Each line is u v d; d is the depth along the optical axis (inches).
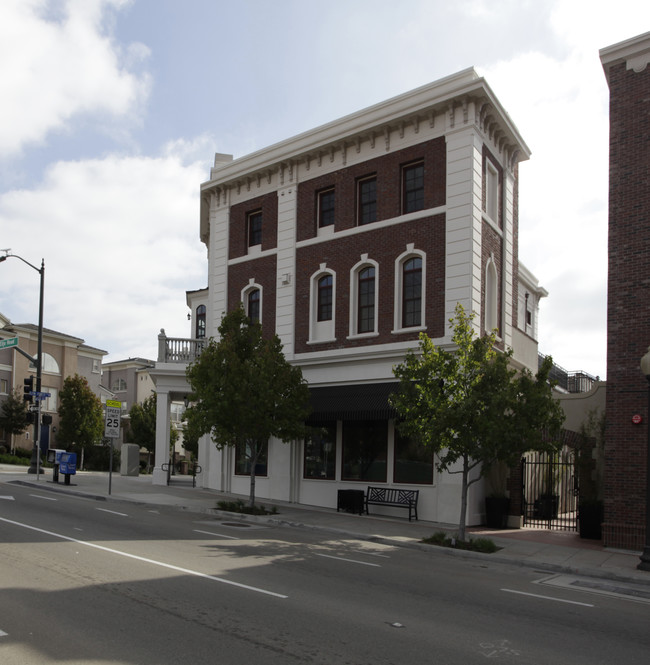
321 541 569.3
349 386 835.4
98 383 2166.6
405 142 828.6
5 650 226.7
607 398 602.2
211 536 540.1
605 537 587.5
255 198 998.4
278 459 900.6
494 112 799.7
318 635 267.0
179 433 2276.1
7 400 1774.1
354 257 856.9
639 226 603.5
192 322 1224.2
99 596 305.3
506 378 565.0
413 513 755.4
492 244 824.9
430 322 773.9
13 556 387.2
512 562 517.0
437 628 292.5
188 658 228.7
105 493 848.9
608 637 300.0
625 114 622.2
